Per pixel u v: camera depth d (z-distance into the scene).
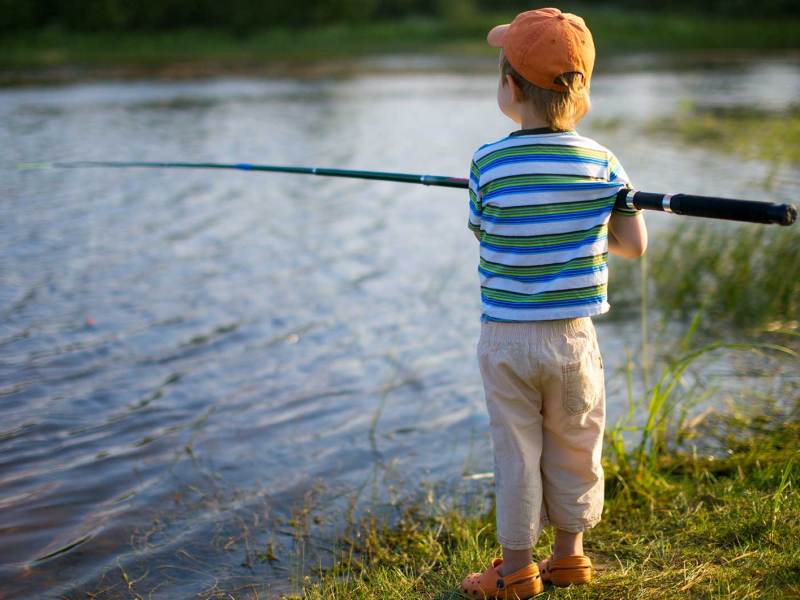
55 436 3.71
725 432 3.52
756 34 30.41
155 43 29.14
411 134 12.91
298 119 14.46
